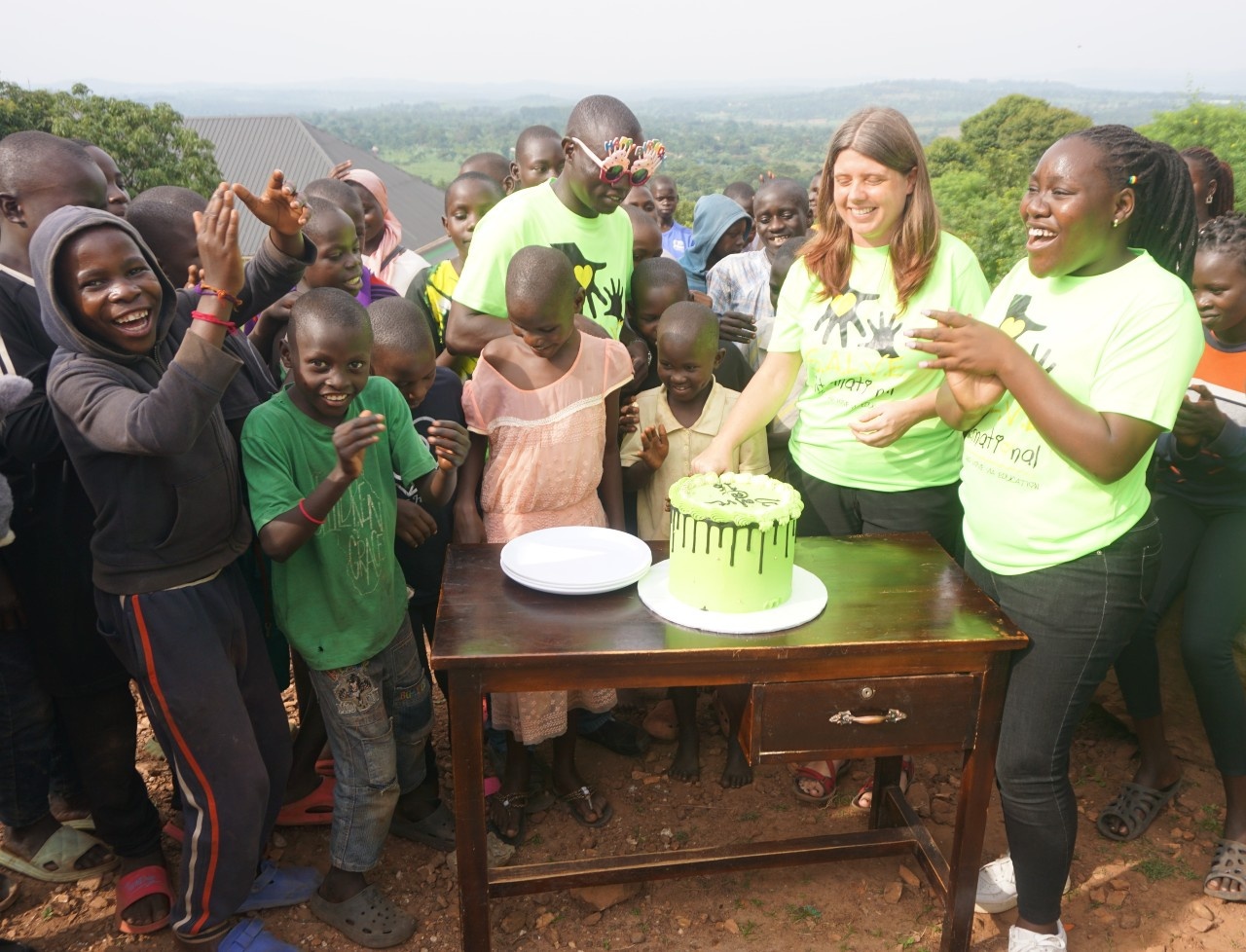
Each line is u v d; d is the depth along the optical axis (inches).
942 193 1994.3
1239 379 109.2
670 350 117.3
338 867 102.1
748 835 118.9
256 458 91.8
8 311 88.4
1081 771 129.3
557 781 121.3
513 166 194.9
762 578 86.0
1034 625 90.1
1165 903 107.6
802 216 184.7
